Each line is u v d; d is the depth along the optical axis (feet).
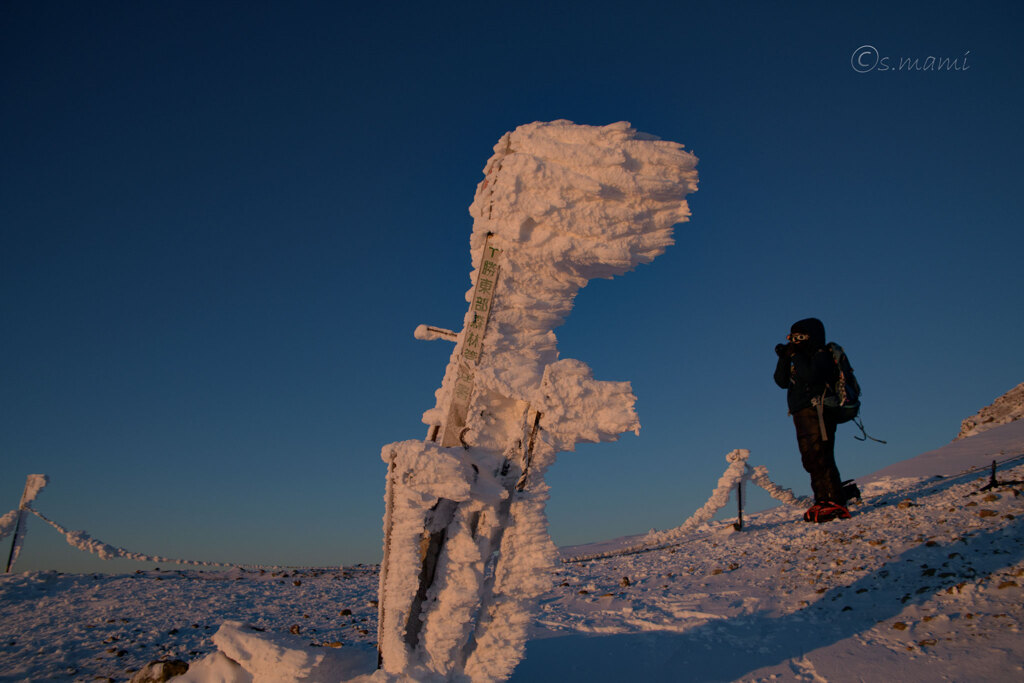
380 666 9.15
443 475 9.04
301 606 20.68
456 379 9.87
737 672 12.03
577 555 33.81
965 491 22.16
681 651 13.41
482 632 9.73
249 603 21.02
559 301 10.14
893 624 13.25
